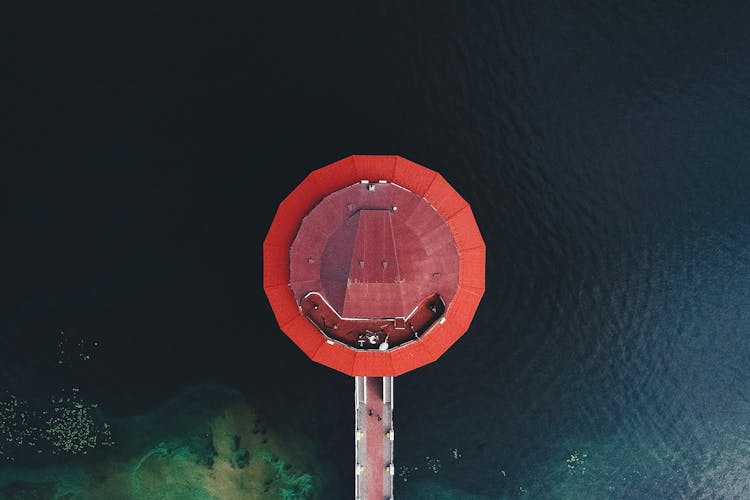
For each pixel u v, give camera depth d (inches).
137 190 1272.1
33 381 1300.4
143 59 1249.4
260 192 1268.5
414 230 1114.1
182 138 1263.5
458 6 1258.6
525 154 1290.6
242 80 1255.5
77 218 1275.8
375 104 1261.1
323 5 1250.6
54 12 1235.9
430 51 1261.1
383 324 1149.7
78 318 1294.3
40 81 1248.8
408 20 1259.2
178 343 1306.6
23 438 1310.3
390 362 1174.3
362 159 1151.0
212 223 1277.1
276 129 1262.3
